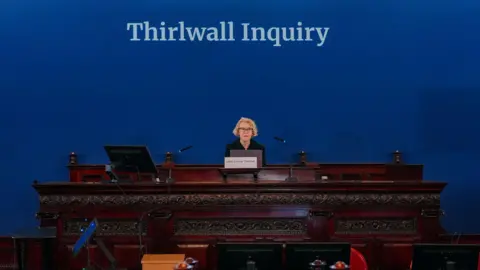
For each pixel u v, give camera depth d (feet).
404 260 16.90
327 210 16.98
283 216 17.02
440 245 13.11
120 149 17.35
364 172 25.50
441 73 25.85
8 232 25.62
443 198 26.05
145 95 26.08
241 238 16.94
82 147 25.98
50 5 26.04
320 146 25.96
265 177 19.99
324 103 26.07
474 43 25.99
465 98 25.81
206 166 24.97
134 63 26.04
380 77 25.99
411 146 25.91
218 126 26.09
